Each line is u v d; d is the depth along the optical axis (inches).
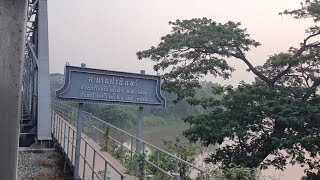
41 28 679.7
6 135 52.3
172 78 639.8
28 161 511.8
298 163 525.0
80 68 314.2
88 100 316.8
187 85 641.0
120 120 1453.0
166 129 1360.7
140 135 346.6
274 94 545.0
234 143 550.3
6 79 53.0
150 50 640.4
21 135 658.2
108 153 435.2
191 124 585.6
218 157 526.6
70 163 401.7
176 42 611.5
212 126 526.9
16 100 53.3
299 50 590.9
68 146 436.5
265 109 501.0
